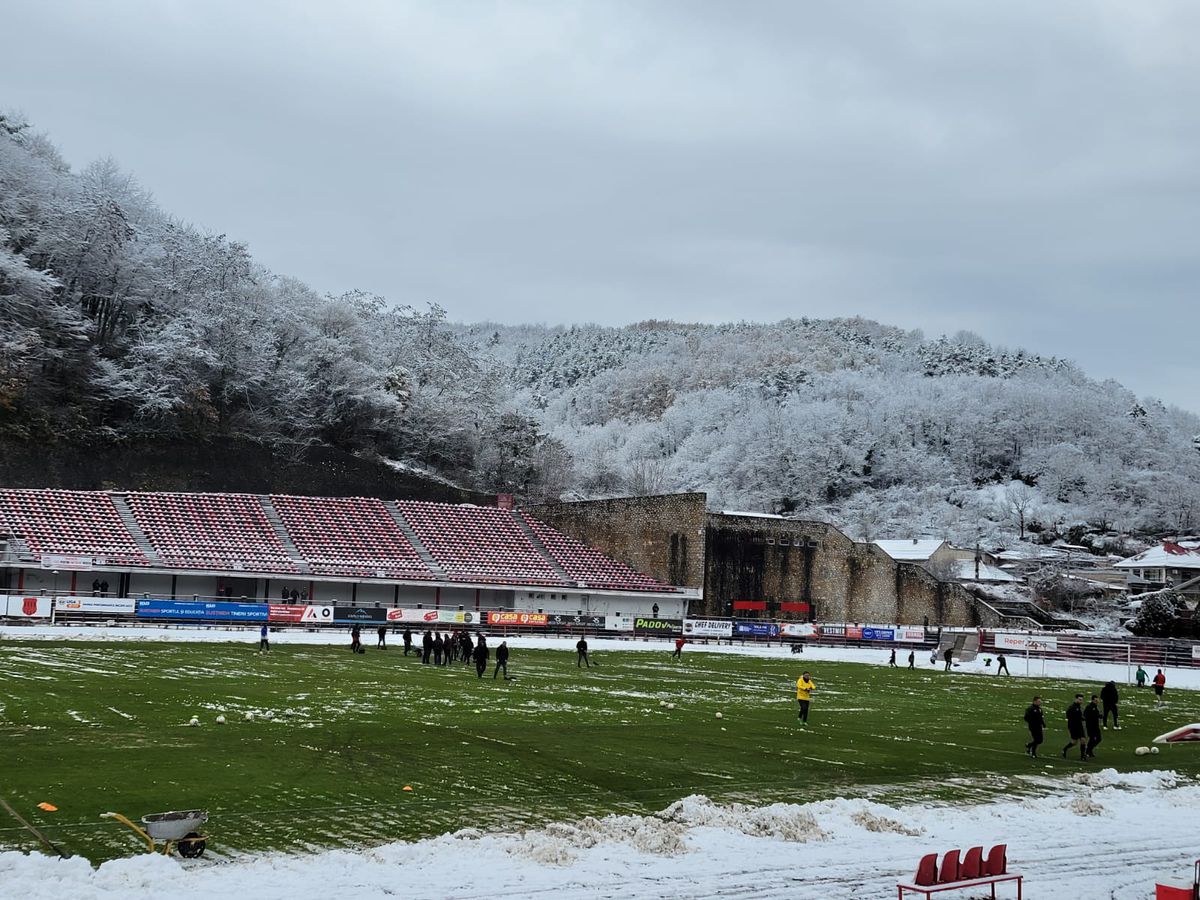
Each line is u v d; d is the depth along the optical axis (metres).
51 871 20.81
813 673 78.00
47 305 113.00
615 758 35.91
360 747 35.59
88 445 103.88
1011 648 104.00
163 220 138.50
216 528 98.25
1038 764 39.59
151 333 120.38
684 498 118.56
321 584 98.06
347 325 145.62
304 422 126.69
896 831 27.81
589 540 119.19
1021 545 199.75
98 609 80.81
